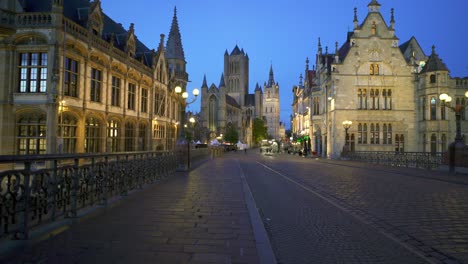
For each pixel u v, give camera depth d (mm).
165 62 44875
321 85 50719
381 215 8211
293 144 79062
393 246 5773
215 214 7793
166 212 7965
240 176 16859
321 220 7723
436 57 38719
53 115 21500
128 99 33812
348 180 16250
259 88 165625
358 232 6680
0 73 21781
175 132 50406
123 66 31750
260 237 5938
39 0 23906
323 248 5672
